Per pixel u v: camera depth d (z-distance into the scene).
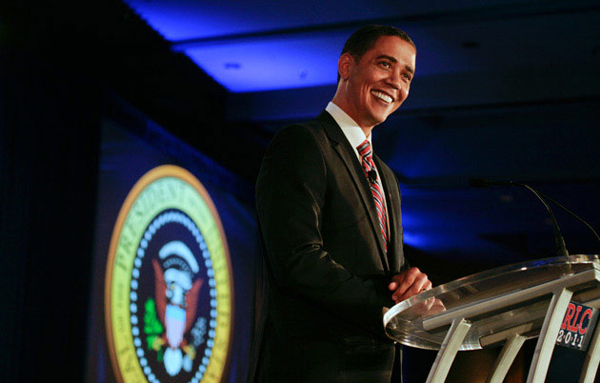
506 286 1.84
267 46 8.91
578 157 12.11
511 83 9.89
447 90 10.15
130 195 8.52
